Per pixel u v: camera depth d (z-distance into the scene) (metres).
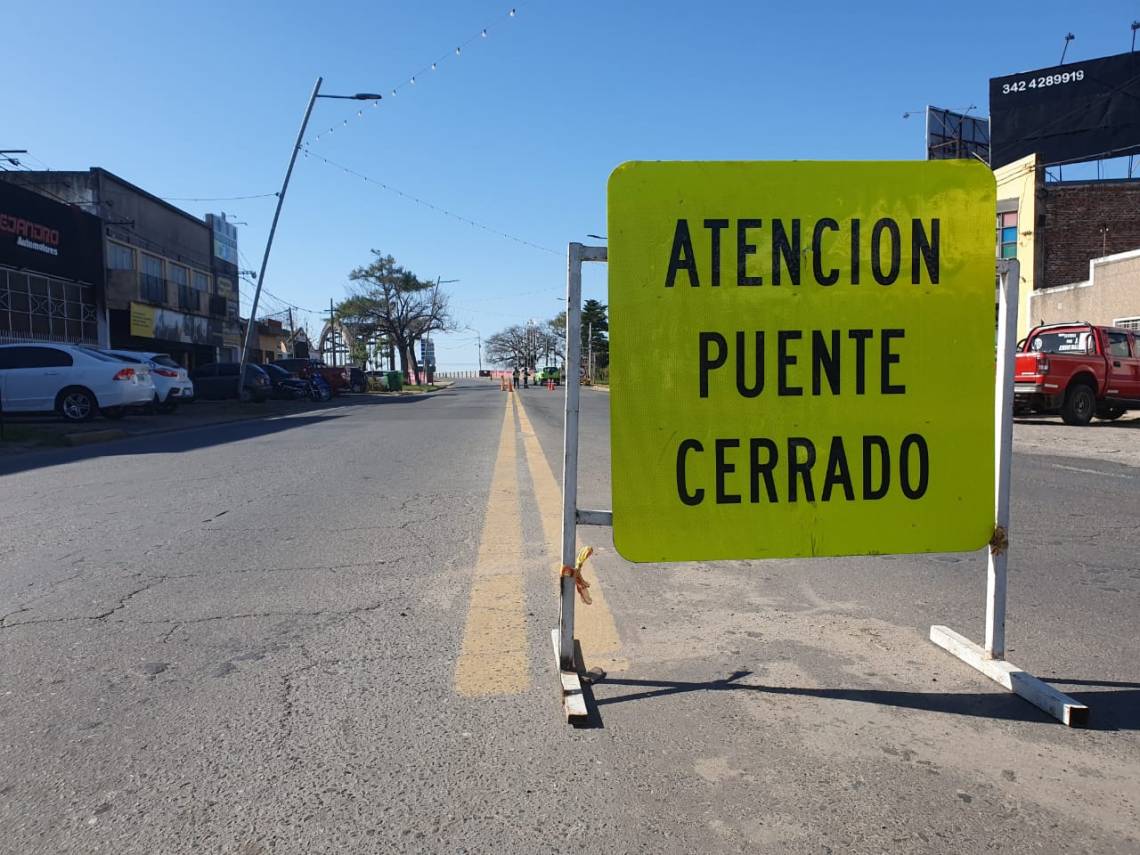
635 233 3.11
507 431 15.66
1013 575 4.88
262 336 54.06
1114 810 2.36
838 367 3.20
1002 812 2.35
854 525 3.24
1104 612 4.16
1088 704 3.06
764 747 2.74
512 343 116.75
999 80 33.38
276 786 2.52
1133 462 10.30
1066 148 32.12
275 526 6.35
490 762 2.65
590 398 34.75
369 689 3.24
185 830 2.29
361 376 49.09
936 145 39.38
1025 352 16.03
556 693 3.19
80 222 28.25
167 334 37.78
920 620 4.06
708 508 3.18
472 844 2.21
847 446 3.22
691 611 4.20
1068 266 27.19
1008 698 3.12
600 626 3.95
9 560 5.32
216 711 3.05
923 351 3.23
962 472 3.27
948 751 2.71
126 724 2.95
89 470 9.87
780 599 4.42
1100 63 31.33
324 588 4.64
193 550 5.57
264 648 3.71
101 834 2.27
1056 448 11.97
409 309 71.62
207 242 43.19
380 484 8.48
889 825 2.29
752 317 3.16
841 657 3.55
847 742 2.77
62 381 16.23
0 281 24.67
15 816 2.37
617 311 3.12
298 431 16.12
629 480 3.15
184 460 10.86
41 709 3.07
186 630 3.95
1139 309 20.12
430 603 4.35
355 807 2.40
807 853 2.17
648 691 3.19
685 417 3.16
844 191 3.18
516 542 5.73
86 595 4.54
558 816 2.34
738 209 3.14
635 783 2.51
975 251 3.24
